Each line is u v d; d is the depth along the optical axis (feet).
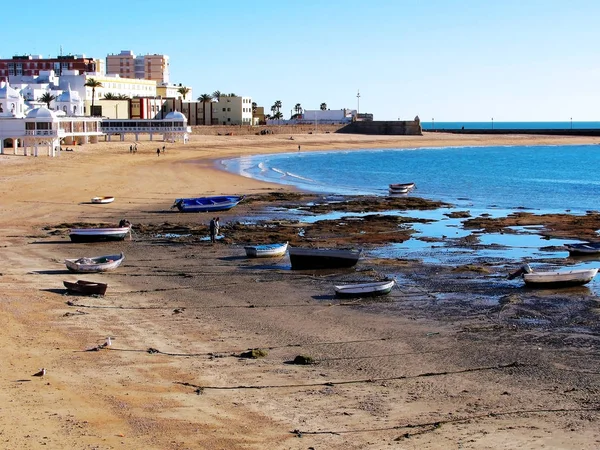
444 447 73.77
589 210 274.36
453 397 88.99
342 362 102.06
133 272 158.71
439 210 266.98
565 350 109.50
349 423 79.82
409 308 133.49
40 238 198.18
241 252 183.42
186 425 77.25
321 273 161.27
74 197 283.38
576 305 135.95
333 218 245.04
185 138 614.34
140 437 73.56
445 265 169.78
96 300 132.36
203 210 255.50
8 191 291.99
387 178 415.64
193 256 177.68
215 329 117.19
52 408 79.87
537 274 147.95
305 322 123.13
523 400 88.28
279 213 255.50
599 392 91.45
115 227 206.39
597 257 179.83
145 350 103.96
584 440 75.97
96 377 91.20
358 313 129.59
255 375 95.14
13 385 86.53
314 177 413.80
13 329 111.14
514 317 127.65
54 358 98.07
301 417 81.15
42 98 618.85
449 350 108.68
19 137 428.97
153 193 303.68
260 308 131.64
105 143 548.72
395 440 75.41
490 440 75.72
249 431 76.59
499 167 515.91
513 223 230.68
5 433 72.64
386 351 107.76
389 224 227.61
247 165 476.54
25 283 143.33
